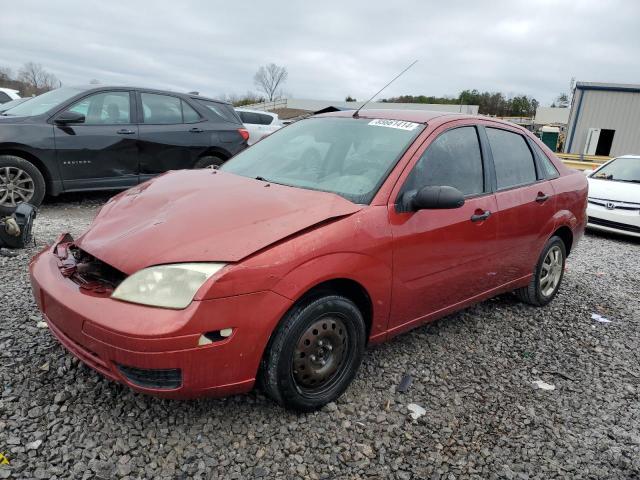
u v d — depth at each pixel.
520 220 4.00
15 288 4.00
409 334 3.94
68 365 3.00
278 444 2.57
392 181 3.07
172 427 2.60
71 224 6.30
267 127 15.02
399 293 3.07
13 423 2.50
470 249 3.53
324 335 2.74
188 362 2.29
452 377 3.38
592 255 7.50
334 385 2.88
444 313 3.61
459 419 2.94
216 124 8.22
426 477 2.46
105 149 7.09
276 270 2.43
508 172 4.06
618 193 8.92
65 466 2.28
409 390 3.17
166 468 2.34
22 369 2.93
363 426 2.77
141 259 2.41
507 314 4.59
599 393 3.38
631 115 22.61
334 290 2.79
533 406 3.15
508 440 2.80
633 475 2.62
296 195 2.96
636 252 8.05
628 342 4.26
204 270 2.33
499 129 4.15
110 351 2.29
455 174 3.53
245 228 2.55
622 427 3.02
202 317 2.28
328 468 2.45
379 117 3.74
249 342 2.40
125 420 2.61
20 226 4.91
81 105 7.00
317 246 2.58
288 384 2.61
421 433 2.78
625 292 5.62
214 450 2.48
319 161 3.46
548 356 3.86
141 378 2.34
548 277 4.78
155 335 2.21
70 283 2.58
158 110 7.71
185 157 7.88
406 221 3.04
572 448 2.78
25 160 6.45
